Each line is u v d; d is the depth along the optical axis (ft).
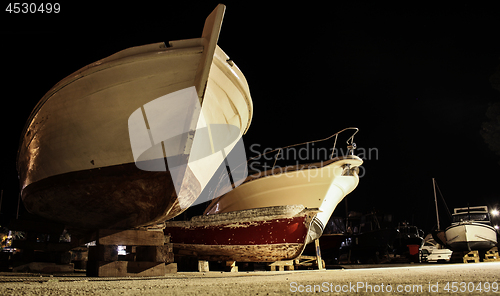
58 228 19.16
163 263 14.90
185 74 12.74
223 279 11.53
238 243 25.57
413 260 55.31
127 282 9.89
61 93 14.47
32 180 16.62
